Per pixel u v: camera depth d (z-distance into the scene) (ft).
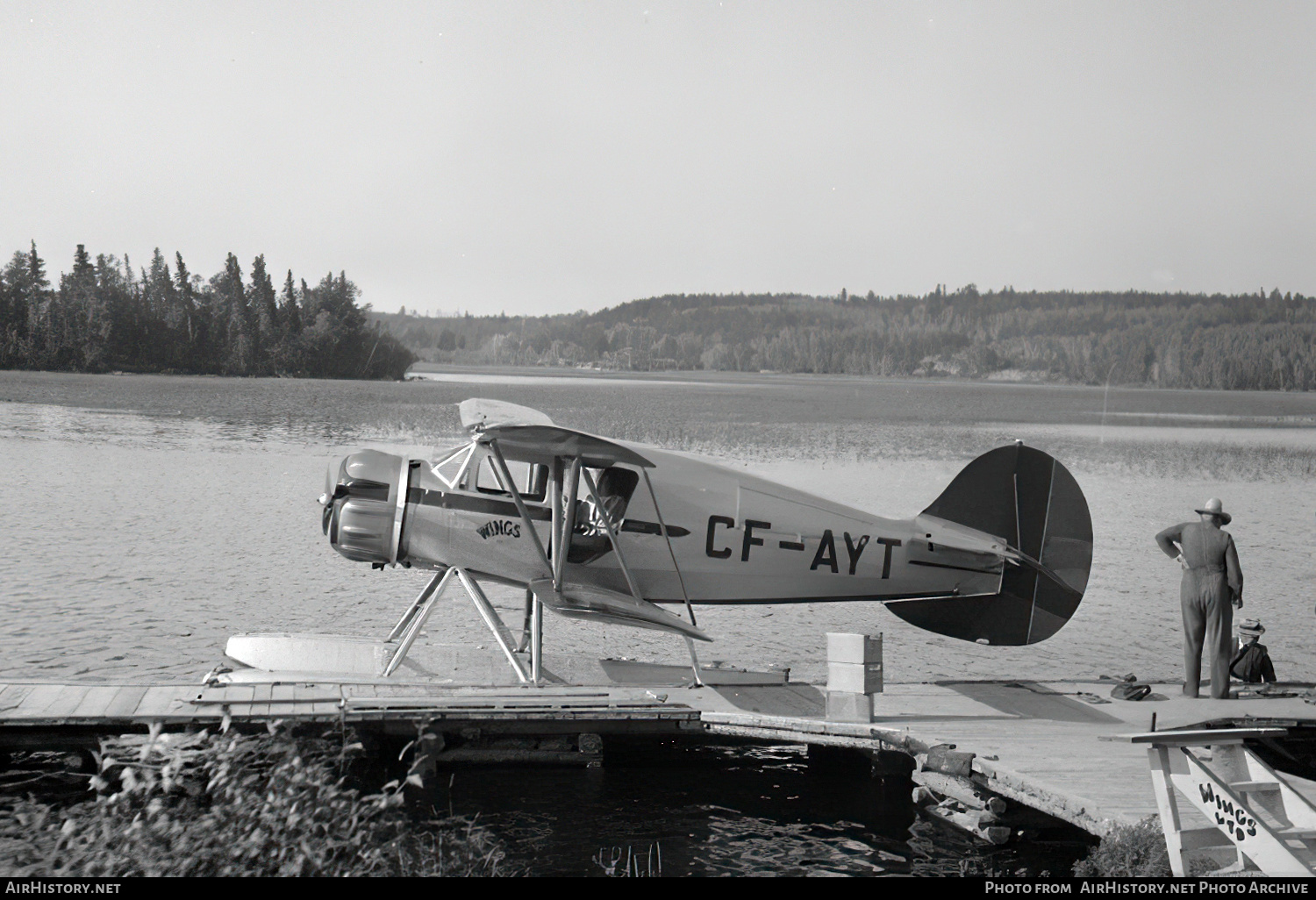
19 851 18.51
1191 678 33.14
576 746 28.25
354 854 18.13
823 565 35.17
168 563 50.34
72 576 46.32
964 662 40.09
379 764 27.12
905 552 35.83
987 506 36.52
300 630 39.04
